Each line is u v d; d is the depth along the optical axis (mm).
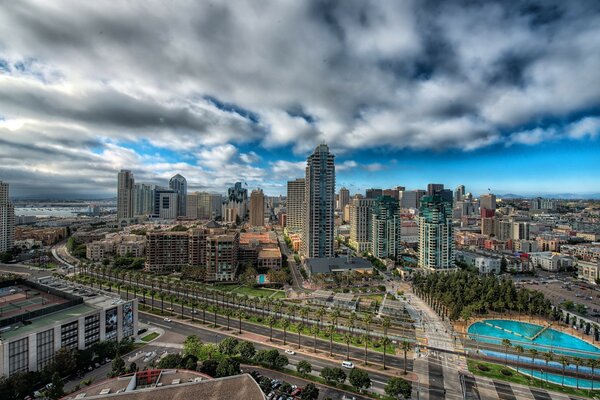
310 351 186500
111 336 185375
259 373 161375
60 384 133625
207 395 118188
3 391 128875
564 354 195875
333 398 142375
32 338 149125
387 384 143625
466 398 144875
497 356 187250
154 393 118750
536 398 146500
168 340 198250
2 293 199375
